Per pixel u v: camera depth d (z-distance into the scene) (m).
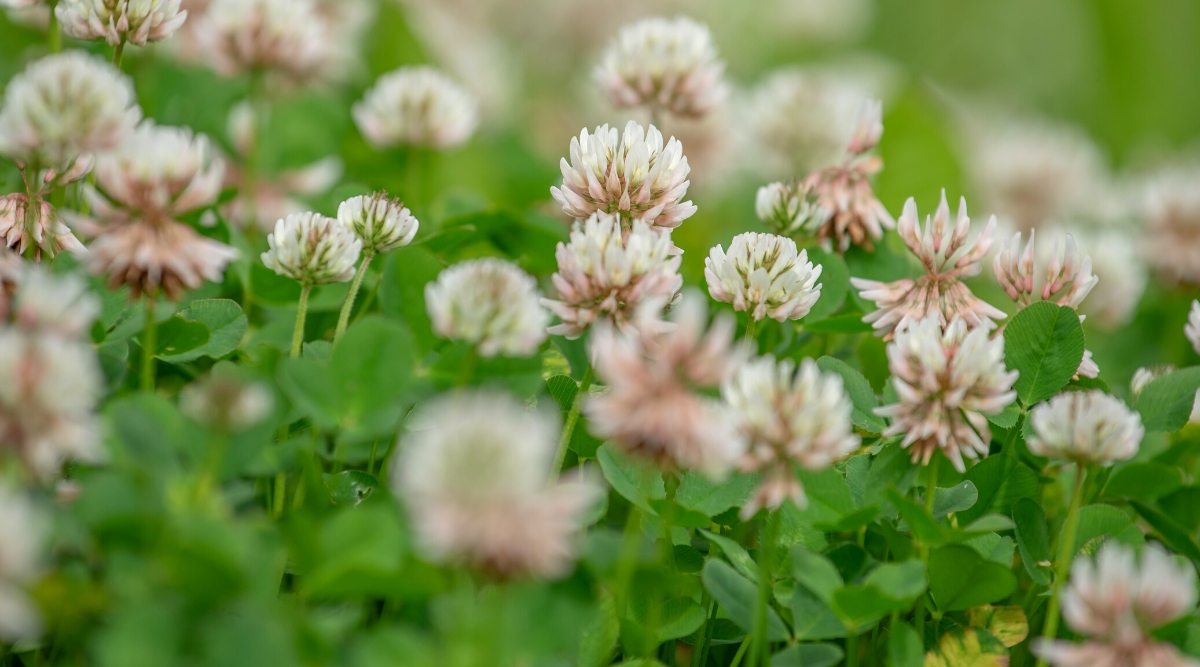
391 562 0.34
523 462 0.32
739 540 0.39
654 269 0.36
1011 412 0.39
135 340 0.38
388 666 0.34
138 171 0.35
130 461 0.35
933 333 0.36
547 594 0.35
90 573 0.35
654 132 0.38
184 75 0.50
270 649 0.33
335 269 0.37
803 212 0.41
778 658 0.36
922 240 0.38
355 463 0.39
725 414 0.35
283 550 0.35
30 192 0.37
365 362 0.36
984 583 0.36
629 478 0.37
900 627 0.36
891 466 0.37
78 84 0.35
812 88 0.56
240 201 0.47
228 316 0.39
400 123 0.46
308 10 0.43
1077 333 0.39
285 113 0.49
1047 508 0.40
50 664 0.35
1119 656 0.34
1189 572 0.36
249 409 0.34
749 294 0.38
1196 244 0.49
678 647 0.39
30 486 0.34
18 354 0.33
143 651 0.33
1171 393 0.40
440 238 0.41
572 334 0.36
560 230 0.44
